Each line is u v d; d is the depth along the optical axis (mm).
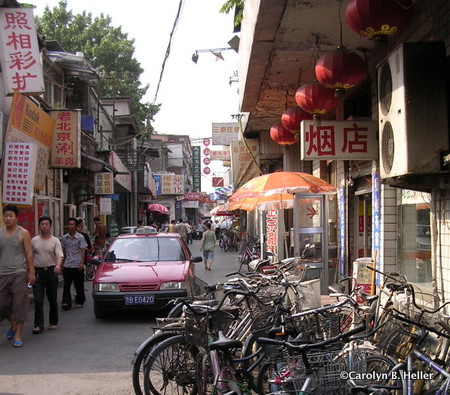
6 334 7398
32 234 11883
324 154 7375
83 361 5961
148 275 8336
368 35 5031
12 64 9508
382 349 3965
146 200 37250
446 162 4469
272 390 3354
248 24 7773
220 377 3520
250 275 6648
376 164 7512
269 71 8922
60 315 8953
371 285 7207
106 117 25750
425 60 4617
